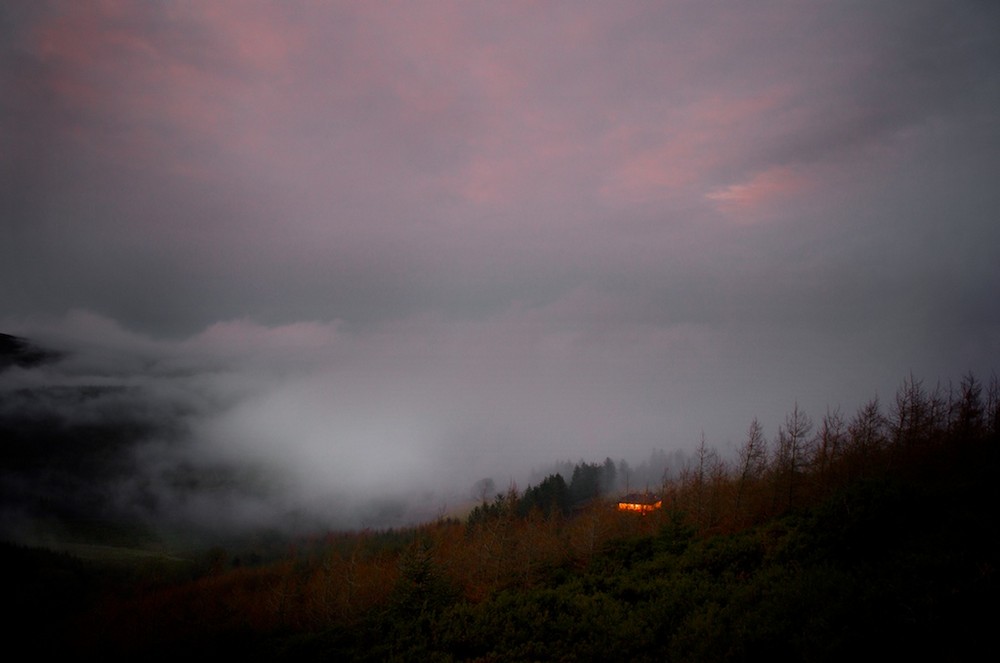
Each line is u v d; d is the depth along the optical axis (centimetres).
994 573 1466
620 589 2427
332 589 4600
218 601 7169
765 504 3712
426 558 2978
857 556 1958
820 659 1317
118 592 10319
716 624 1736
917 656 1244
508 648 2081
